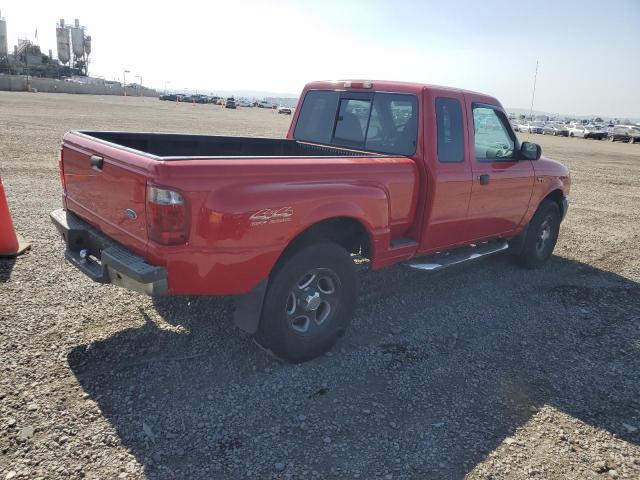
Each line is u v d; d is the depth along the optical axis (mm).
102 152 3658
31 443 2875
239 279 3422
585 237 8773
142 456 2855
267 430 3152
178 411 3260
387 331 4621
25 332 4047
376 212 4176
